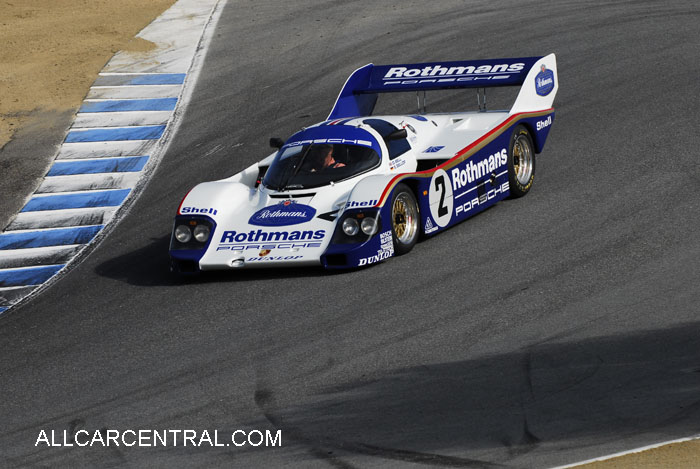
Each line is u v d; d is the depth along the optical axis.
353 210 33.25
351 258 32.69
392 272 32.94
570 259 32.44
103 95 64.75
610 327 26.59
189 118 59.88
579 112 52.00
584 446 20.09
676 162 42.34
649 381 23.08
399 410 22.84
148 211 46.53
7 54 74.31
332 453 21.00
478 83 43.25
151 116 60.66
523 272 31.67
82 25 82.69
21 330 33.09
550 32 68.38
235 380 25.86
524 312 28.33
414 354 26.14
